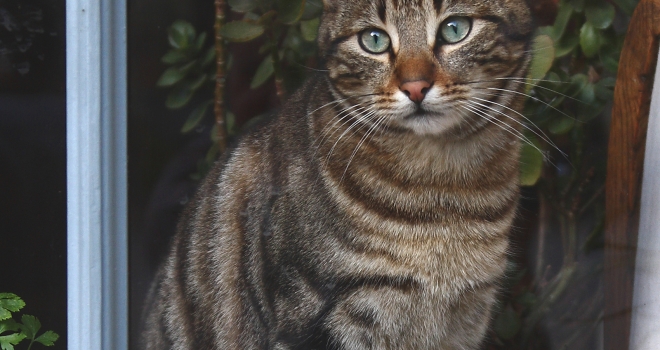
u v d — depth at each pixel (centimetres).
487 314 103
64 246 102
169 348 105
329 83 101
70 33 99
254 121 105
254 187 102
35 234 102
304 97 102
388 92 98
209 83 105
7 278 103
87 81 100
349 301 98
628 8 105
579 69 108
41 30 100
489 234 100
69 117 100
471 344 103
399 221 99
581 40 107
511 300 108
